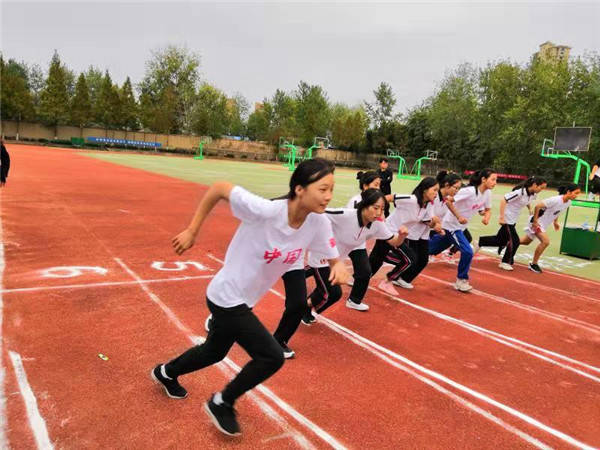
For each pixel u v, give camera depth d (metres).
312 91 64.12
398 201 5.36
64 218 8.66
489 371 3.74
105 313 4.19
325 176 2.23
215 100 58.53
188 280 5.38
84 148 44.31
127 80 49.12
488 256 8.59
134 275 5.41
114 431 2.54
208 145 53.03
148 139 50.50
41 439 2.42
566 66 38.44
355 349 3.94
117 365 3.26
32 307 4.19
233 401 2.52
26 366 3.15
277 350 2.43
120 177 18.17
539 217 7.55
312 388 3.22
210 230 8.65
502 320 5.02
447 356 3.96
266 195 16.42
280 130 55.97
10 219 8.12
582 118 35.16
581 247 8.98
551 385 3.58
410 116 56.41
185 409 2.80
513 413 3.12
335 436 2.68
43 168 19.16
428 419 2.96
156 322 4.06
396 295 5.64
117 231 7.86
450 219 6.05
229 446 2.50
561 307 5.66
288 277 3.42
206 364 2.68
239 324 2.41
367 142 57.59
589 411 3.23
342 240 4.41
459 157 50.28
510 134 40.22
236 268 2.40
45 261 5.71
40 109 44.28
